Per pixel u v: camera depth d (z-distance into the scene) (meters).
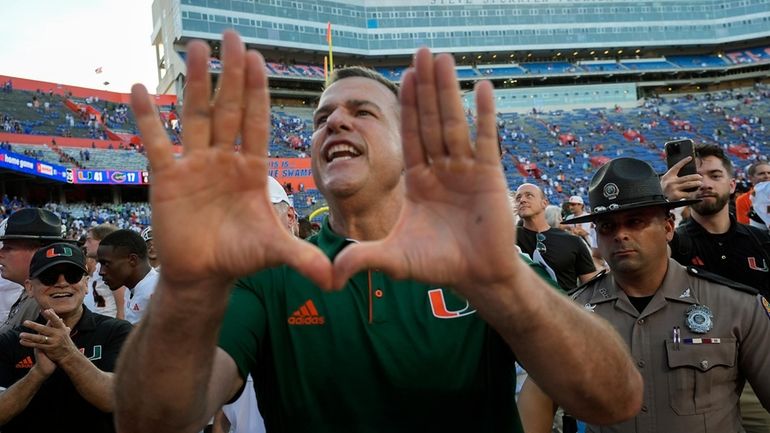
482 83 1.19
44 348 2.70
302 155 48.53
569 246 5.69
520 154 54.62
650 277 2.91
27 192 38.28
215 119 1.19
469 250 1.19
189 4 57.72
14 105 42.31
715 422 2.67
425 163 1.22
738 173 49.53
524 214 6.07
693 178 3.47
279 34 62.66
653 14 71.56
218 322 1.27
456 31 69.00
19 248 4.27
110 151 41.22
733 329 2.73
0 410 2.63
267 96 1.21
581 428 3.70
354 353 1.66
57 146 39.62
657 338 2.82
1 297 4.91
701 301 2.81
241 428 3.21
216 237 1.18
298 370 1.67
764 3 69.81
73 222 34.03
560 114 63.81
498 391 1.69
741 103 62.97
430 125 1.20
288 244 1.15
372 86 2.02
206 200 1.18
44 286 3.06
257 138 1.19
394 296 1.71
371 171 1.92
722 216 3.96
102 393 2.82
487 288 1.21
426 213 1.22
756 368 2.68
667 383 2.75
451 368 1.63
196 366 1.29
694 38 71.44
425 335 1.66
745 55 71.19
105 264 4.67
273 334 1.72
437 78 1.20
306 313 1.71
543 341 1.29
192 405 1.33
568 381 1.34
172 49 58.69
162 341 1.25
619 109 64.62
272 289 1.77
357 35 67.00
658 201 2.80
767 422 3.24
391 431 1.61
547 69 70.25
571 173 51.72
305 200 42.31
